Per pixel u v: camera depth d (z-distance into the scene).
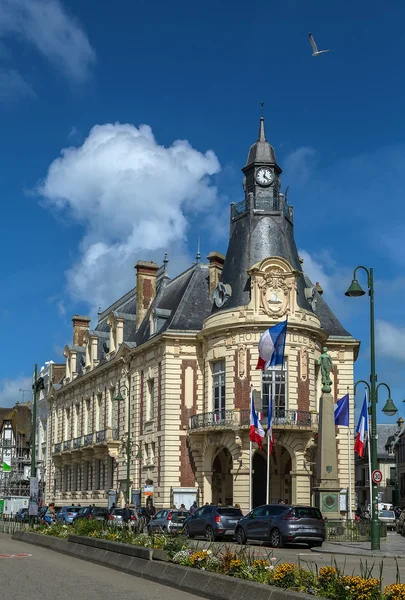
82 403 74.06
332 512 38.59
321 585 13.71
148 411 57.09
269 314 49.84
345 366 55.78
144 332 59.69
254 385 49.28
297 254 54.56
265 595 13.95
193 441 52.38
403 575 21.23
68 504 75.88
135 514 44.34
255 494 52.06
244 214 53.78
